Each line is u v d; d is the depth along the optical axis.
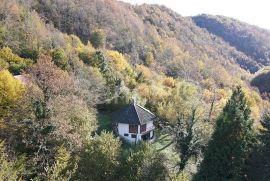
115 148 37.19
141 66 131.00
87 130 43.81
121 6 196.25
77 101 49.25
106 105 68.88
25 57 85.50
